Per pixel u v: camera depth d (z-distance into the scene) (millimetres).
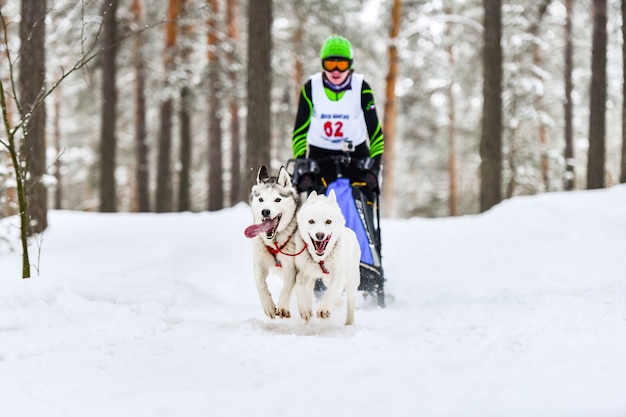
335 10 18547
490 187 11648
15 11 14078
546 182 19656
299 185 4930
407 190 28953
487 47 11664
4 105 4160
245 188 9711
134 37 16562
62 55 16500
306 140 5266
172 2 16750
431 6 18641
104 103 15852
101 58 15047
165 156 17906
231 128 20375
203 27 16984
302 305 4188
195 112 17875
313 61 20438
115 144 16062
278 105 21062
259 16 9625
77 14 14266
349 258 4297
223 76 17156
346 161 5145
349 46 5094
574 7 18797
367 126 5223
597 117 12258
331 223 4027
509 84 18266
